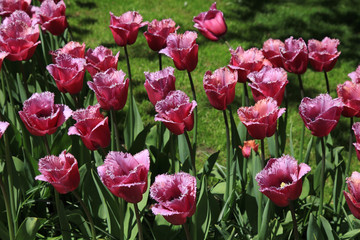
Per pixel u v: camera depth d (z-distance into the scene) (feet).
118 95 7.06
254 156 8.05
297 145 15.12
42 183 9.54
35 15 10.96
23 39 8.55
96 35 22.26
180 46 8.10
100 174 5.56
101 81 7.14
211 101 7.32
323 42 9.05
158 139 10.72
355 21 24.54
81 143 9.16
